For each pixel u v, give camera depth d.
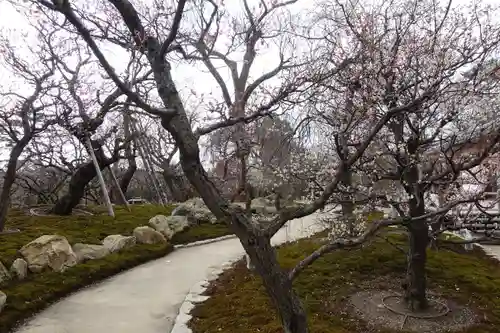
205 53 7.25
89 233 12.15
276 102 5.61
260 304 6.93
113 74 3.67
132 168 18.92
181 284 8.98
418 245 6.53
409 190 6.33
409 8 9.47
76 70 12.02
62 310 7.41
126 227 13.29
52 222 13.11
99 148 14.45
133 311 7.35
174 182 21.97
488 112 5.25
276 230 4.10
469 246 10.64
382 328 6.08
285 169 7.72
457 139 6.00
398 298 7.18
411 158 6.09
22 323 6.80
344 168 4.11
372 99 5.01
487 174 5.83
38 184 21.48
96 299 8.02
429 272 8.41
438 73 4.88
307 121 9.04
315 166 7.88
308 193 7.95
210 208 4.06
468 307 6.92
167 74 4.12
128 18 4.35
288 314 4.04
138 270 10.22
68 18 3.50
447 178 6.09
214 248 12.79
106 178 21.88
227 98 8.75
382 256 9.18
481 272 8.65
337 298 7.25
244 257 11.09
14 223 12.84
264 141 9.88
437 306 6.82
